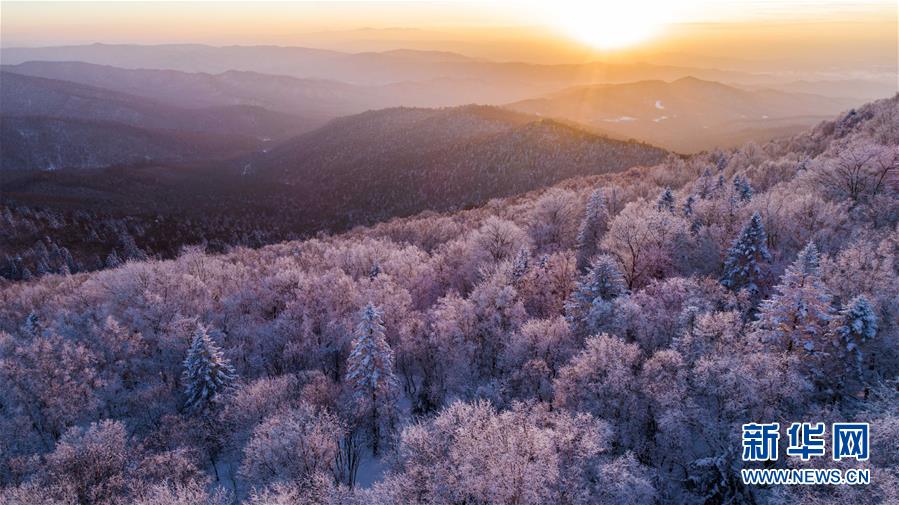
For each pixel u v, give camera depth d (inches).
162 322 2385.6
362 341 1720.0
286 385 1738.4
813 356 1307.8
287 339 2251.5
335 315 2322.8
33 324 2573.8
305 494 1198.3
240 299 2637.8
